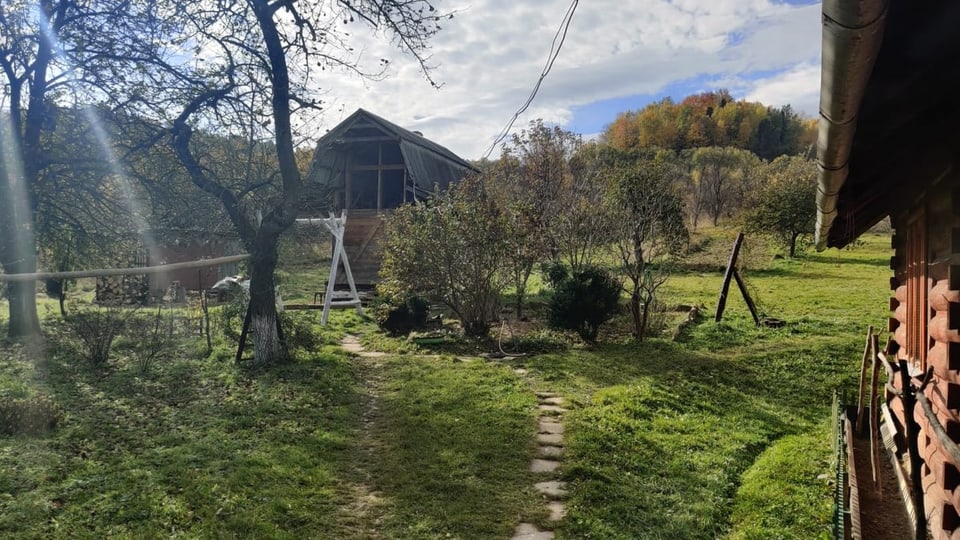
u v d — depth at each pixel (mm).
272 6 10438
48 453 5902
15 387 8438
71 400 8070
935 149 3502
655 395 8695
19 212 10828
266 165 11664
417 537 4664
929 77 2615
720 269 25031
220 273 24875
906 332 5598
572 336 13148
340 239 16812
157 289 21328
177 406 7906
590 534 4754
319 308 18891
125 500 4914
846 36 1869
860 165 3674
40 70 10578
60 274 4555
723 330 13289
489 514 5062
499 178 24766
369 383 9672
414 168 22906
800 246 30734
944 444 2816
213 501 5004
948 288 3414
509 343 12648
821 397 9070
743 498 5535
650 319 13680
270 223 10664
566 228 17766
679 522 4988
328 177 23000
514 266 14625
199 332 13641
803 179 29344
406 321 14242
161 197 11141
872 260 27562
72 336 12859
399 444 6691
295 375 9703
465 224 13719
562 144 26812
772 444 7168
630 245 15914
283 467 5840
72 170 10555
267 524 4664
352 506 5203
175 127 10336
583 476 5852
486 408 7980
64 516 4586
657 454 6535
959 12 2125
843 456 5258
